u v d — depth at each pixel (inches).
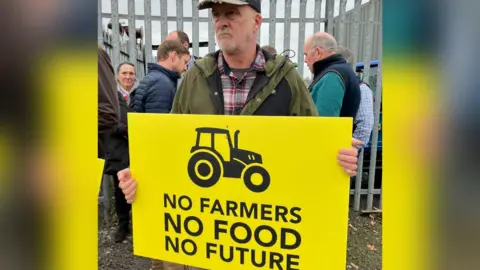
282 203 43.8
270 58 59.3
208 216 46.8
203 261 47.6
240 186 45.1
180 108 63.5
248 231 45.5
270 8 128.3
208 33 128.6
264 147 43.8
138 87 100.9
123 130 106.9
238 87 58.7
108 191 131.7
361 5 126.7
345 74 90.7
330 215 42.4
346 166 40.8
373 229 127.6
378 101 134.2
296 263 44.0
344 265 42.4
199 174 46.5
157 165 48.1
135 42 129.3
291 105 58.1
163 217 48.6
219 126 45.2
